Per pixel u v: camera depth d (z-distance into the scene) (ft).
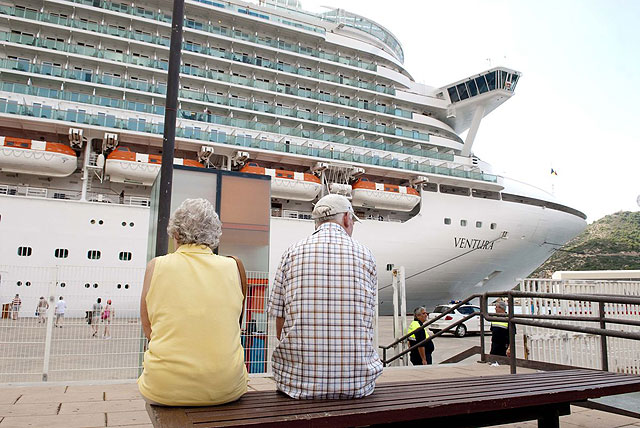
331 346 7.52
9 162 57.93
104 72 69.46
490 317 18.88
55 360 24.54
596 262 366.02
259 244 22.74
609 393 9.14
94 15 71.20
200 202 7.99
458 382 9.32
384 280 77.87
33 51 64.90
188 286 7.24
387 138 85.76
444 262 82.02
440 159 87.10
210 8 76.43
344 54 90.79
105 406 13.70
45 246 57.82
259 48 79.36
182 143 67.82
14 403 14.06
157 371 6.95
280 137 74.54
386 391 8.27
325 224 8.48
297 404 7.18
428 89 98.89
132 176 63.67
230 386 7.15
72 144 63.10
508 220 87.04
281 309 8.24
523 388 8.70
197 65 75.87
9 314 24.66
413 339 27.17
